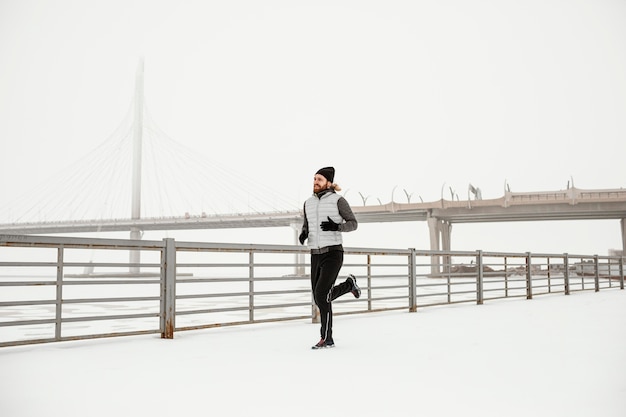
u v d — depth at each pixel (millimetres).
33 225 77438
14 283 4707
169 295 5527
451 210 72625
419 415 2416
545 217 75062
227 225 75750
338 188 4789
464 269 48031
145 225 73688
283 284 26641
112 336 5242
